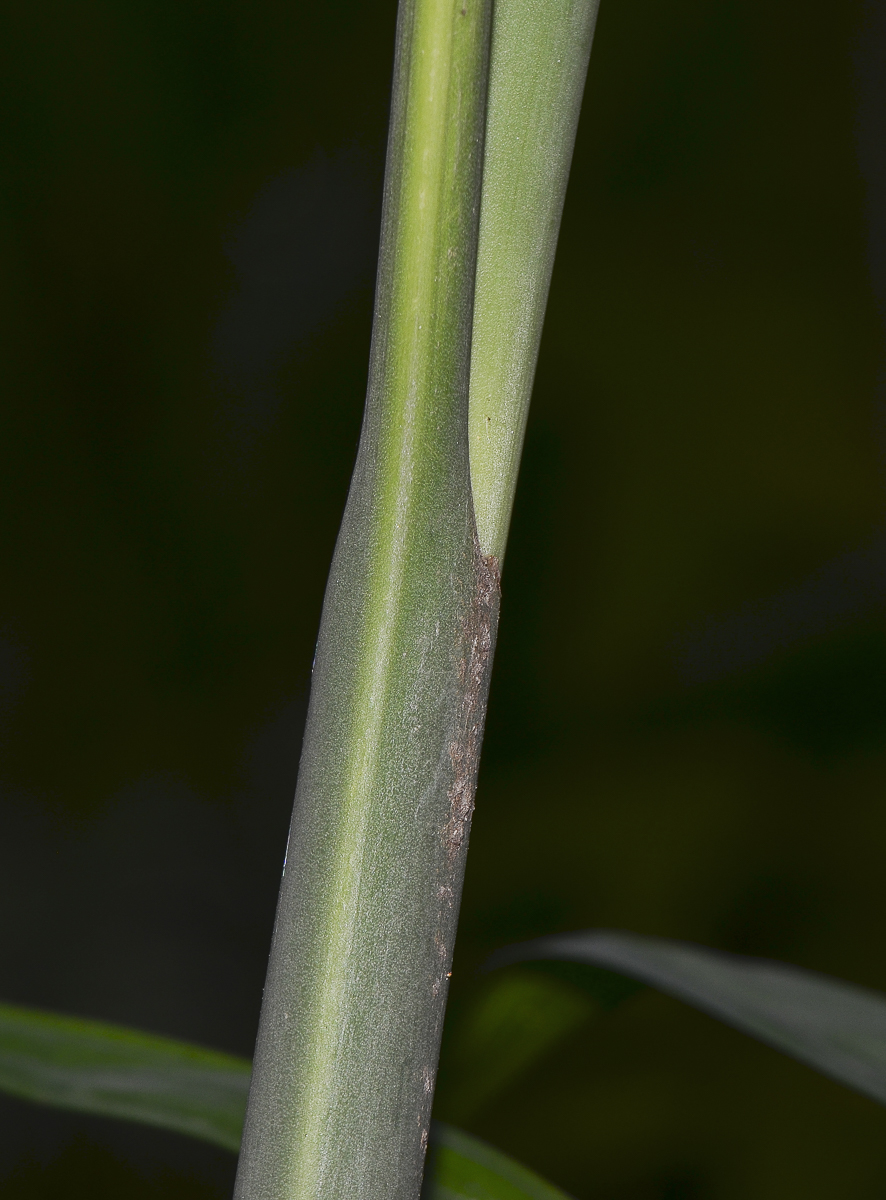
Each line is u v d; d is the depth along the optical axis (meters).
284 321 4.47
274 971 0.67
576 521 4.36
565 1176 3.69
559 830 4.20
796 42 4.18
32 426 4.35
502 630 4.33
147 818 4.42
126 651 4.45
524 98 0.69
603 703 4.31
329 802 0.67
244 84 4.21
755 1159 3.73
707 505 4.37
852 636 4.23
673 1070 3.78
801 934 4.08
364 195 4.42
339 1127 0.66
